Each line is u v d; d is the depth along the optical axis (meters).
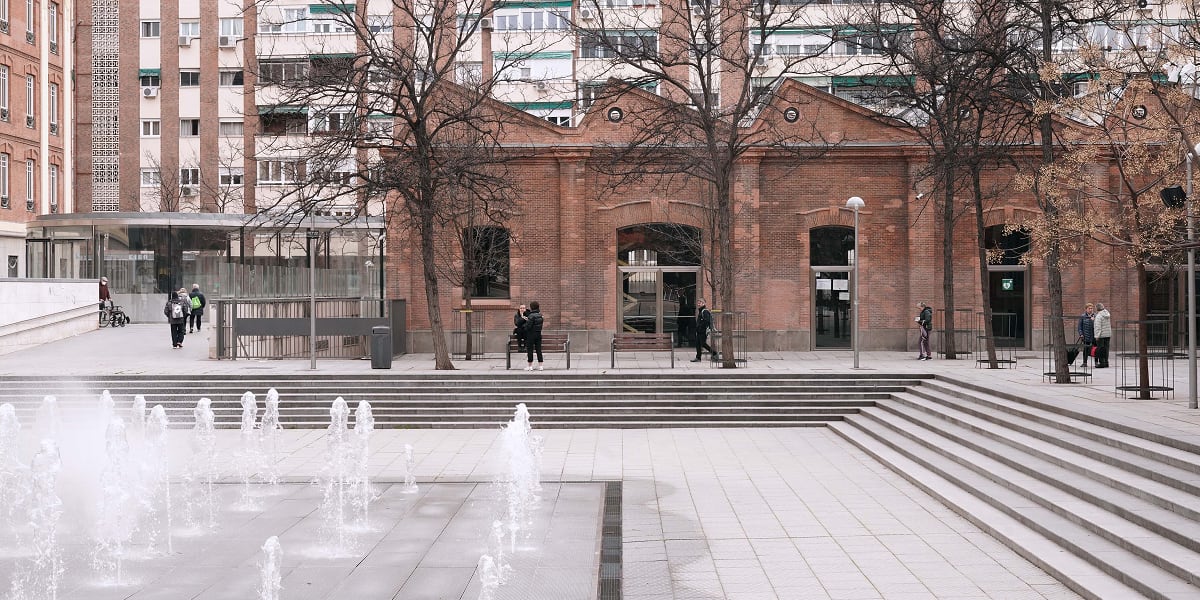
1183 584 8.12
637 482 14.72
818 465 16.08
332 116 28.53
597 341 29.94
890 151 29.59
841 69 47.94
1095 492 10.98
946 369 23.61
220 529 11.81
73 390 22.55
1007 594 8.80
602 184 29.94
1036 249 19.08
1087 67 18.52
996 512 11.73
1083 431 13.62
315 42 53.25
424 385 22.30
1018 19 24.91
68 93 49.97
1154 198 16.94
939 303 29.61
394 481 14.97
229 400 21.94
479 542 11.09
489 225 30.03
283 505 13.19
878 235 29.92
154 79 55.88
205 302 39.75
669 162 29.42
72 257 42.84
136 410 19.98
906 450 16.03
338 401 18.44
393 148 26.06
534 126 30.08
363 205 26.41
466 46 49.84
